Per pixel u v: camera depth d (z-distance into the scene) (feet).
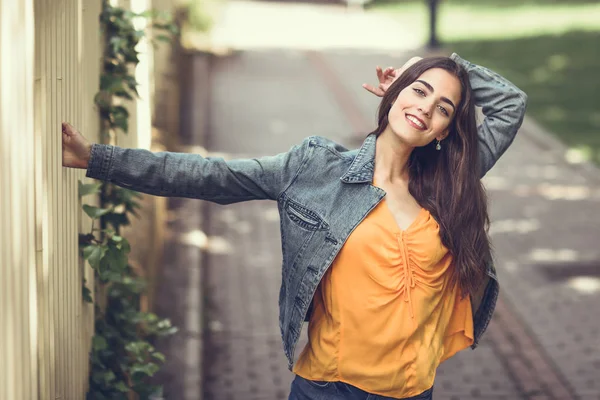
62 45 11.62
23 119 9.20
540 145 49.90
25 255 9.37
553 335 26.61
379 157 12.26
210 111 54.13
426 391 12.34
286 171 11.96
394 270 11.75
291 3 108.58
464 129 12.24
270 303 28.50
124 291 16.96
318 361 12.18
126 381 16.19
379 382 11.97
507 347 25.80
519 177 43.55
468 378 23.90
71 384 12.44
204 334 25.98
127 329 16.72
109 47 16.65
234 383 23.39
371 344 11.85
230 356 24.79
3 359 8.50
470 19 97.45
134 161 11.48
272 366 24.41
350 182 11.87
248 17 95.40
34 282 9.85
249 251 32.99
